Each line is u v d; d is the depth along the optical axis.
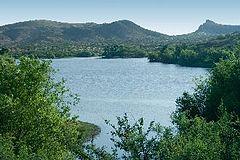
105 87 173.50
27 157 26.31
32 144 31.86
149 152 22.30
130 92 154.25
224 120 25.23
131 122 91.00
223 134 24.52
